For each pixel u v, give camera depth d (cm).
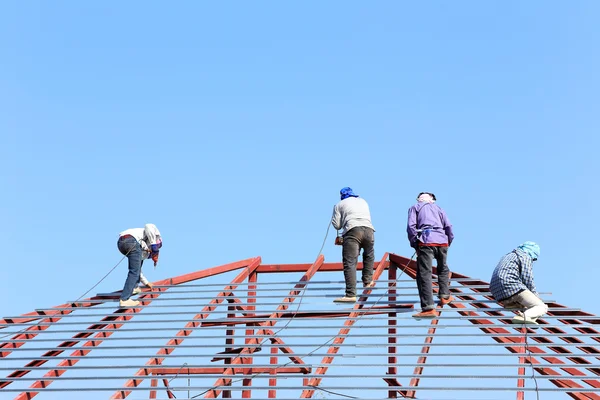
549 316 1108
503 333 1062
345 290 1226
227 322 1249
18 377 1028
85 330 1173
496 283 1103
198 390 954
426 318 1105
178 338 1124
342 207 1255
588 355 976
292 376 944
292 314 1270
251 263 1524
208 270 1495
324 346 1052
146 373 1023
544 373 955
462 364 964
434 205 1155
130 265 1270
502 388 905
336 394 943
